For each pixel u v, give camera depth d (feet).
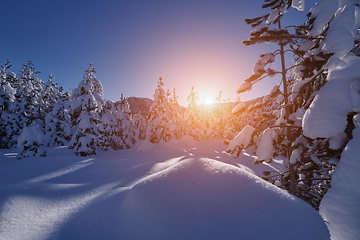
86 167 33.35
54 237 9.45
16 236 9.78
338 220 7.47
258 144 13.46
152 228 7.37
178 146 78.38
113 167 35.14
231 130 100.32
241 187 7.72
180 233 6.64
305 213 6.29
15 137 60.80
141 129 108.99
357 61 9.41
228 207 7.04
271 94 13.25
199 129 107.55
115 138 68.39
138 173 33.30
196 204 7.45
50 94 93.81
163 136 90.43
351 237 7.00
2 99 60.70
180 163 10.36
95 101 53.31
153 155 57.57
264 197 7.12
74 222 10.61
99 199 12.92
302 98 14.14
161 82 95.14
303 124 9.43
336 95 8.61
